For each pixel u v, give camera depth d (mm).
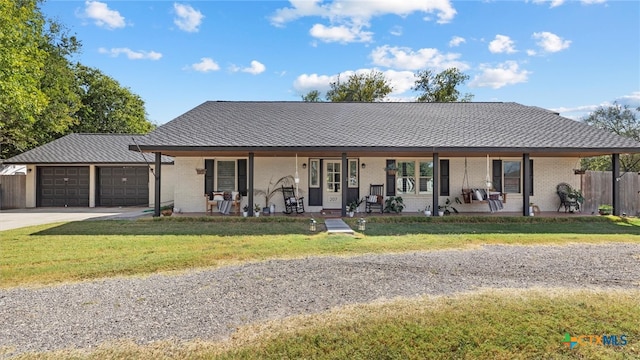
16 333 3727
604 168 26062
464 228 10438
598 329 3721
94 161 18047
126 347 3438
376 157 14008
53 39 25016
